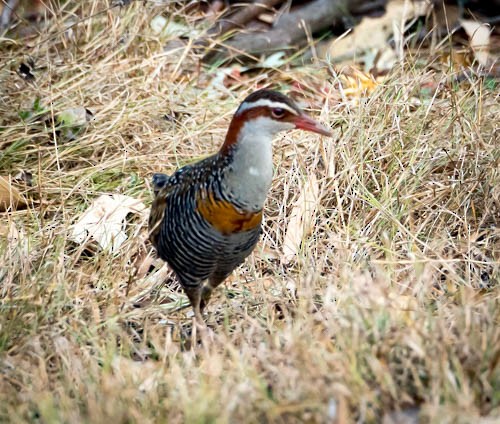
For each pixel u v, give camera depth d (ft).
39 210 39.19
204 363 29.48
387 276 33.06
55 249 36.09
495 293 32.94
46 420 26.13
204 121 43.65
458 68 46.16
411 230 36.78
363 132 40.68
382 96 42.55
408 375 27.17
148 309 34.19
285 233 37.83
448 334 28.27
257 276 36.35
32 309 32.17
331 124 42.55
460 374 26.43
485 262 34.99
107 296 34.27
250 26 51.90
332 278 34.12
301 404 25.72
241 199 30.25
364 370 27.27
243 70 48.96
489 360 27.12
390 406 26.37
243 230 30.83
